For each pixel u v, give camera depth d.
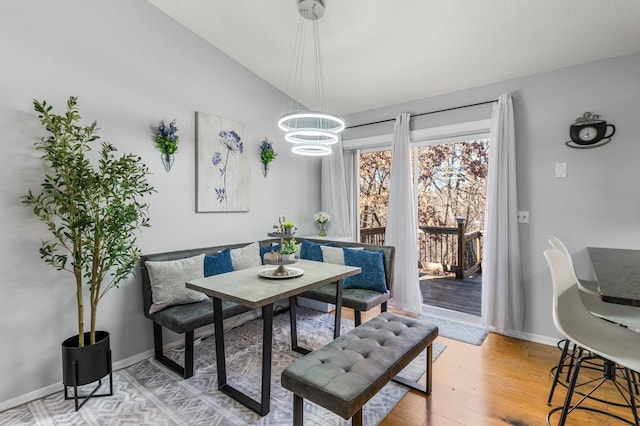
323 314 3.56
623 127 2.43
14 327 1.96
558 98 2.70
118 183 2.17
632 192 2.41
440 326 3.15
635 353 1.31
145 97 2.57
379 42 2.72
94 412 1.88
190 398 2.02
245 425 1.77
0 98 1.89
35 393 2.02
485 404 1.93
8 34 1.92
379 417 1.81
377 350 1.68
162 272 2.44
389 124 3.79
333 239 3.76
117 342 2.42
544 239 2.77
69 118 1.93
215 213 3.10
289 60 3.17
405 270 3.50
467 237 3.57
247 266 3.02
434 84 3.21
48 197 2.06
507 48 2.57
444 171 3.63
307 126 4.03
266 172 3.62
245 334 3.02
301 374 1.47
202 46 2.97
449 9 2.27
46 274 2.07
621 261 1.77
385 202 4.05
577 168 2.62
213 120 3.04
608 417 1.79
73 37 2.18
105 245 2.12
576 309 1.56
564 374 2.26
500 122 2.88
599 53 2.46
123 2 2.43
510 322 2.89
